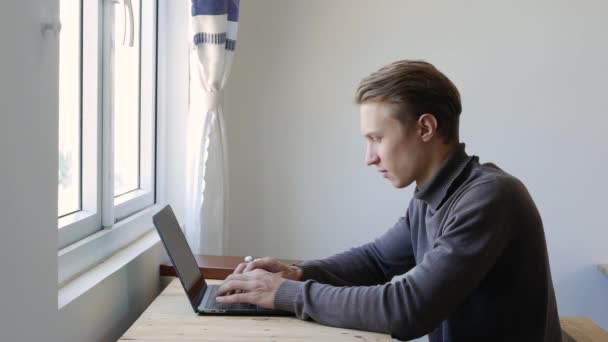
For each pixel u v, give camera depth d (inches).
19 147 38.5
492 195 47.7
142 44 84.8
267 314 52.6
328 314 49.0
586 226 108.7
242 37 108.0
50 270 43.6
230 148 109.5
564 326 81.0
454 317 51.1
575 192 108.2
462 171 50.4
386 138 50.2
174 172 89.4
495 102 107.3
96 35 62.6
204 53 80.4
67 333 47.3
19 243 38.9
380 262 63.0
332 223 110.5
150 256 70.4
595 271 108.9
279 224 110.7
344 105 108.3
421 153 50.3
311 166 109.7
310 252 111.0
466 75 107.2
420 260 56.2
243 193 110.3
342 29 107.4
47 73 42.3
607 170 107.7
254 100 108.8
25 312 40.1
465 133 107.9
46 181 42.5
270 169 109.9
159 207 85.7
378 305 46.9
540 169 108.1
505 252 48.8
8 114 37.0
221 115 83.7
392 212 109.9
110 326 57.5
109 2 63.7
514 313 49.6
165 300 57.2
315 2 107.3
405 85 49.0
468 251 46.4
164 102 88.0
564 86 107.0
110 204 65.9
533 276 49.3
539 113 107.3
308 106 108.7
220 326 49.4
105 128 64.9
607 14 105.8
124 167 82.0
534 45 106.4
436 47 107.0
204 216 82.4
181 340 46.0
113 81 65.6
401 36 107.1
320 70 108.1
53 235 43.9
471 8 106.3
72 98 62.8
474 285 47.0
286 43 107.9
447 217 49.8
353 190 109.7
